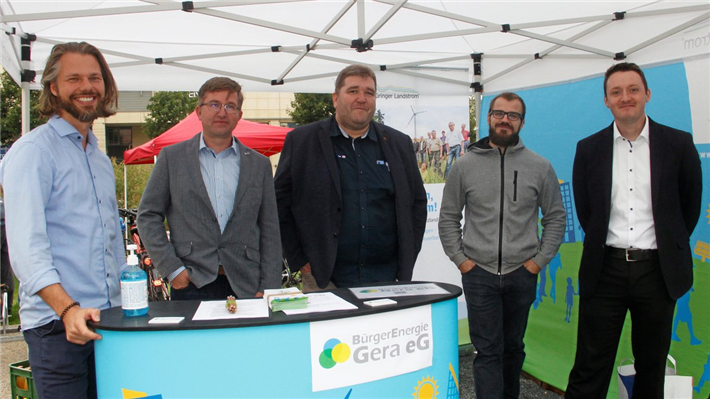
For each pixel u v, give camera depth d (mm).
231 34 4367
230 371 1686
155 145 5922
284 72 4961
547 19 3945
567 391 3018
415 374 1998
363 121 2742
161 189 2592
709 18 2980
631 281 2693
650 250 2664
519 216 2951
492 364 2916
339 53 4816
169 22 4047
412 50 4715
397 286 2334
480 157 3041
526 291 2963
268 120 21094
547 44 4105
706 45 3021
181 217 2582
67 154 1917
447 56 4801
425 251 4453
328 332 1786
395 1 3500
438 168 4637
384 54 4684
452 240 3102
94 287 1945
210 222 2570
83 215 1932
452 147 4703
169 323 1672
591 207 2832
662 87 3178
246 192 2617
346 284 2807
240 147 2707
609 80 2688
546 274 3947
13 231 1721
